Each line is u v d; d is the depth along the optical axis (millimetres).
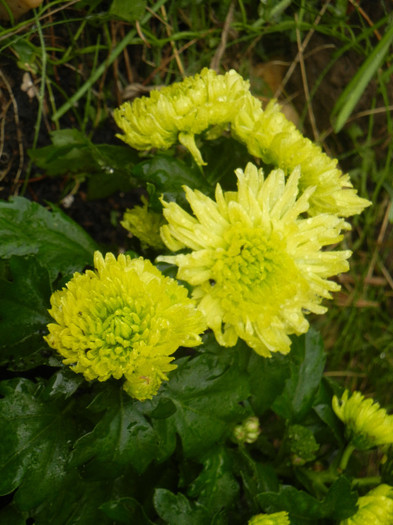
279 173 252
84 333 237
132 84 366
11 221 286
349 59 402
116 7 337
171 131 276
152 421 270
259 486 297
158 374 242
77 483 279
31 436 261
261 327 251
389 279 426
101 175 342
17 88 335
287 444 324
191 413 273
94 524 278
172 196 275
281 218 255
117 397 260
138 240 329
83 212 365
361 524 287
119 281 235
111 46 350
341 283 422
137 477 298
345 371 419
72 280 240
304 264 257
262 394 286
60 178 356
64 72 349
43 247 287
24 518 270
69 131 326
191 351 334
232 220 249
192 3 365
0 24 325
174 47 367
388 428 300
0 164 336
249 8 380
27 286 272
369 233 421
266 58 399
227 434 283
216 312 253
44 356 292
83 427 271
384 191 421
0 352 269
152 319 232
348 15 393
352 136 414
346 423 314
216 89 270
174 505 274
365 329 424
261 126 269
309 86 409
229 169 303
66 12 340
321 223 257
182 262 247
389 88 407
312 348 328
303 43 398
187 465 297
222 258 251
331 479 323
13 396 263
